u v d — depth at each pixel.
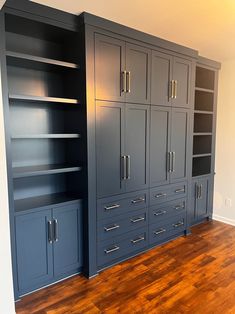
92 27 2.14
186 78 3.05
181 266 2.56
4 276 1.71
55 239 2.21
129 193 2.62
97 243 2.41
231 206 3.72
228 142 3.70
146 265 2.59
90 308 1.95
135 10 2.03
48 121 2.47
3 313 1.72
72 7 1.98
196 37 2.66
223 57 3.42
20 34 2.22
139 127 2.63
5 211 1.69
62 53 2.46
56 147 2.55
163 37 2.65
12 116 2.26
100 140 2.33
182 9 2.01
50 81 2.44
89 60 2.16
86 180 2.29
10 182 1.92
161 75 2.77
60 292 2.15
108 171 2.42
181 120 3.07
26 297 2.07
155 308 1.95
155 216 2.92
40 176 2.46
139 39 2.48
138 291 2.16
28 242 2.06
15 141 2.30
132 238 2.71
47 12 1.96
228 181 3.74
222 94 3.71
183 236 3.31
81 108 2.26
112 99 2.36
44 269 2.17
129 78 2.46
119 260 2.64
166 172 2.98
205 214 3.77
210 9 2.02
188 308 1.95
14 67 2.22
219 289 2.18
